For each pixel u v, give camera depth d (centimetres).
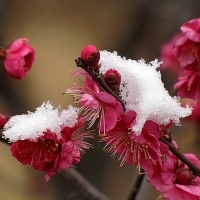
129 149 46
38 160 46
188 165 46
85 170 85
